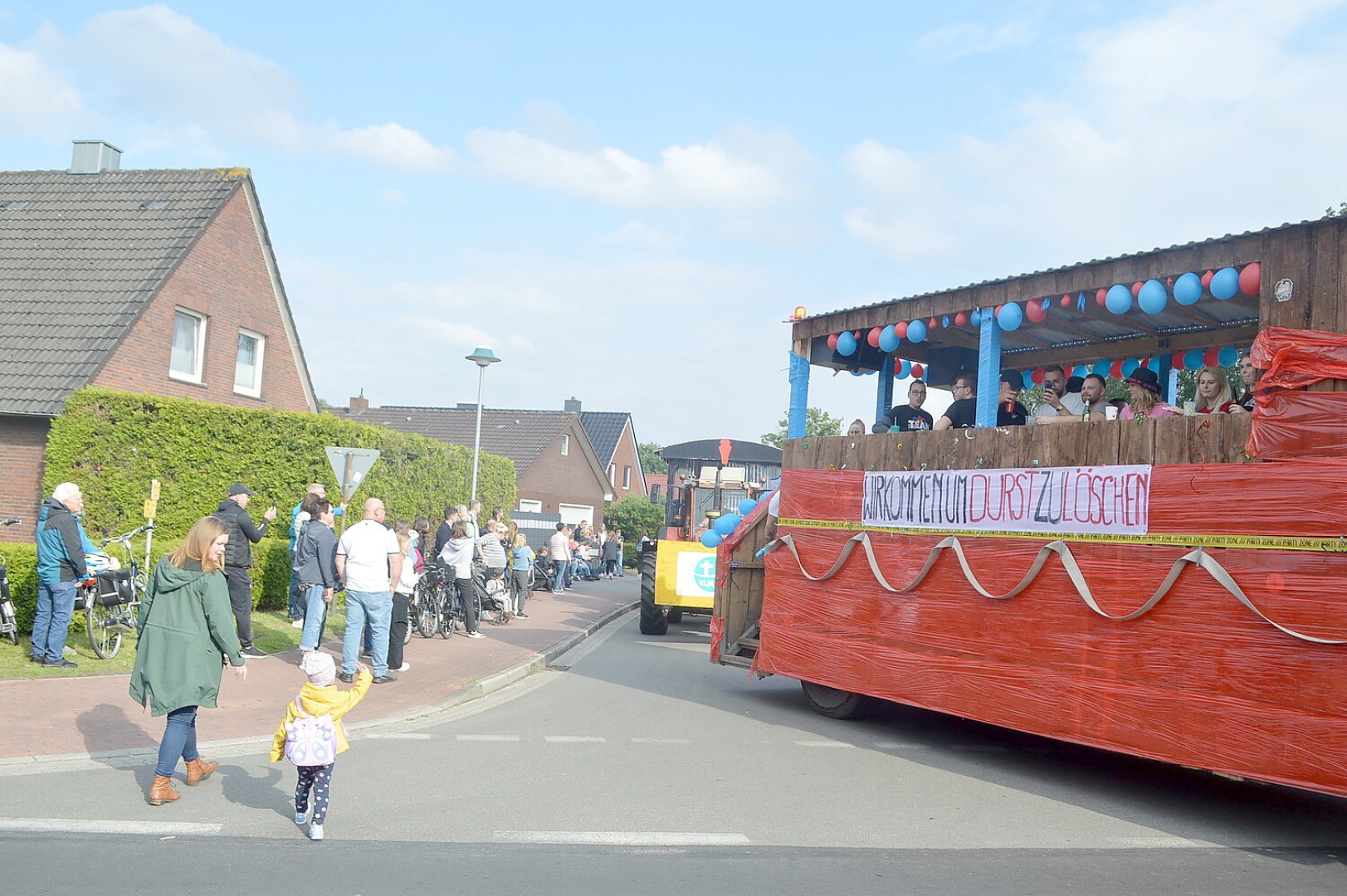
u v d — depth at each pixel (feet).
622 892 15.51
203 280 67.87
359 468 44.19
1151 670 22.47
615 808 20.43
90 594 32.91
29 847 16.30
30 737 23.31
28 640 35.37
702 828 19.31
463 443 153.79
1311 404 20.13
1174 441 22.58
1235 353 33.88
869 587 30.40
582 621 61.31
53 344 59.36
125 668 32.12
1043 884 16.92
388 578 33.76
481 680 35.32
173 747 19.17
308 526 35.06
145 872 15.40
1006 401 32.40
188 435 52.31
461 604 50.49
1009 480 26.27
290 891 14.84
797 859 17.67
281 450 55.93
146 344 62.64
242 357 73.72
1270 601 20.43
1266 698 20.38
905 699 28.68
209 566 19.58
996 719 25.82
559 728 28.81
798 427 35.76
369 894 14.89
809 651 32.32
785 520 34.14
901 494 29.60
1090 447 24.35
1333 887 17.63
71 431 49.96
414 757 24.38
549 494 154.10
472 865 16.44
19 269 65.00
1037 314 27.73
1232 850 19.93
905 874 17.12
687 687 38.32
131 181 72.79
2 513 56.34
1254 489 20.90
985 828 20.49
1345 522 19.44
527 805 20.40
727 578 37.14
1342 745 19.10
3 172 75.00
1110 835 20.49
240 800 19.80
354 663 33.35
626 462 193.26
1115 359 36.86
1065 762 28.14
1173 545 22.25
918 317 31.48
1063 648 24.40
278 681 32.55
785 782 23.56
